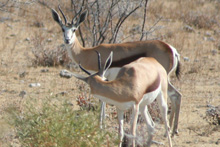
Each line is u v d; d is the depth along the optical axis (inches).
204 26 2795.3
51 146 792.9
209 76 1670.8
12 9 2758.4
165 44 1054.4
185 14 3046.3
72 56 1143.0
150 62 903.7
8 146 893.2
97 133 785.6
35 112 841.5
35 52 1836.9
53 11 1202.6
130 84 818.8
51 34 2397.9
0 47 2069.4
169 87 1055.6
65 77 1601.9
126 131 960.3
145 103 881.5
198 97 1396.4
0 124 884.0
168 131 917.2
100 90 800.3
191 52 2114.9
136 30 2308.1
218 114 1131.9
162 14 3051.2
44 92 1392.7
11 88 1433.3
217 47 2219.5
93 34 1505.9
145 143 938.7
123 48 1074.7
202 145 976.3
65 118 789.9
